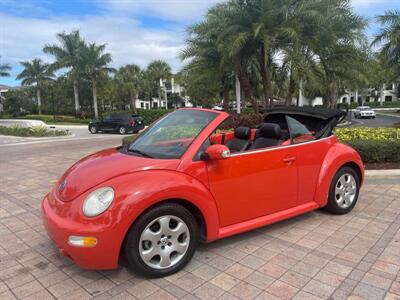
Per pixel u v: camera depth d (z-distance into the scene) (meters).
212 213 3.55
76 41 42.31
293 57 13.08
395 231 4.34
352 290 3.11
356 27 14.55
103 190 3.12
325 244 4.00
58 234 3.10
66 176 3.67
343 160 4.75
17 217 5.18
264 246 3.97
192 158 3.50
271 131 4.35
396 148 7.40
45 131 22.86
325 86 16.14
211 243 4.07
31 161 10.47
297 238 4.17
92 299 3.05
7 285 3.30
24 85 55.22
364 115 39.41
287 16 13.15
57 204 3.29
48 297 3.10
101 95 51.44
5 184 7.31
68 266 3.63
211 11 14.27
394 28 20.66
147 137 4.20
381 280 3.25
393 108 63.44
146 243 3.24
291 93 17.47
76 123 41.59
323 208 5.06
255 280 3.29
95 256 3.02
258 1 13.34
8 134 22.98
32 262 3.75
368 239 4.12
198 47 14.84
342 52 15.06
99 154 4.12
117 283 3.27
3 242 4.28
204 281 3.29
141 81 53.62
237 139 4.56
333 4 13.88
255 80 18.50
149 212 3.18
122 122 25.80
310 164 4.44
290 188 4.25
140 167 3.34
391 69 22.59
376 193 5.87
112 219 3.01
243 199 3.82
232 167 3.69
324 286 3.17
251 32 13.26
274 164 4.04
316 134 4.77
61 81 51.09
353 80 17.45
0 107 56.59
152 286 3.21
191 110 4.30
